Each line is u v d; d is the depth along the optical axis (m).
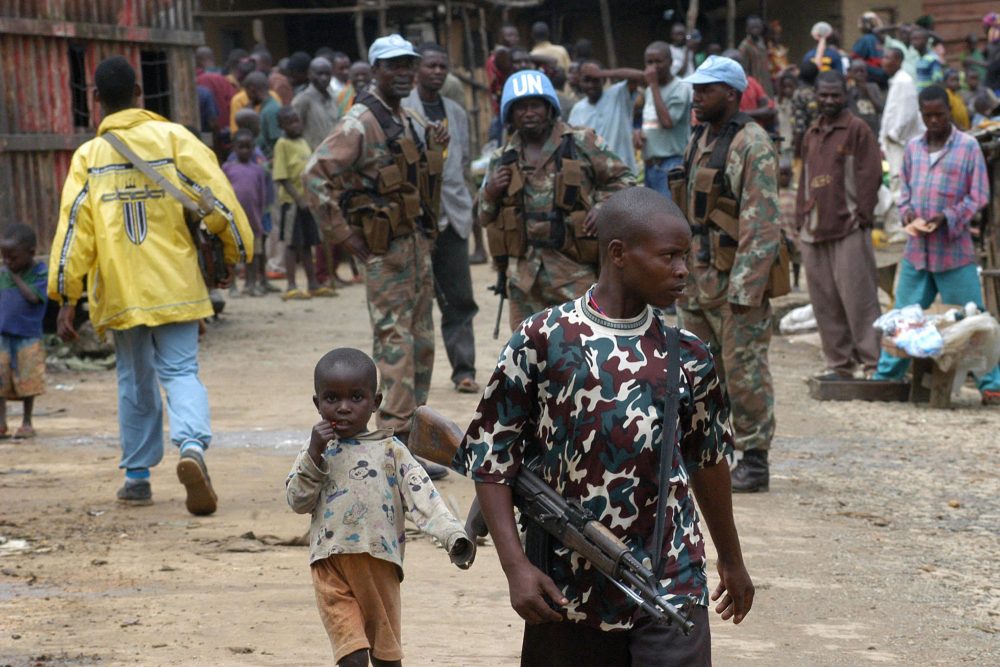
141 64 19.84
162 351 10.22
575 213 10.91
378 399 6.21
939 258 15.57
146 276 10.05
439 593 8.17
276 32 40.28
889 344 15.19
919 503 10.92
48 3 17.77
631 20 45.44
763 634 7.61
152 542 9.32
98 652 6.88
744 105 26.11
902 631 7.73
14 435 13.36
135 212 10.09
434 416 5.29
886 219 27.08
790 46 41.09
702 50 39.12
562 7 44.62
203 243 10.41
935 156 15.55
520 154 11.02
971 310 15.20
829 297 15.72
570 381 4.69
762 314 10.81
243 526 9.77
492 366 16.70
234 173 23.19
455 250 14.48
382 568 6.16
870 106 29.22
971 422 14.28
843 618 7.96
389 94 11.25
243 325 20.50
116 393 15.92
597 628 4.76
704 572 4.79
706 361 4.81
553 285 11.03
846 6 39.62
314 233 23.30
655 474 4.67
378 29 37.72
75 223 10.11
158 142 10.19
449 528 5.92
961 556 9.43
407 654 6.91
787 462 12.36
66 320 10.49
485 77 41.66
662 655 4.66
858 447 13.06
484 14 41.34
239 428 13.57
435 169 11.38
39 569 8.61
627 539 4.69
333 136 11.00
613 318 4.77
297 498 6.14
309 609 7.72
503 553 4.73
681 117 19.27
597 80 19.88
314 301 23.12
